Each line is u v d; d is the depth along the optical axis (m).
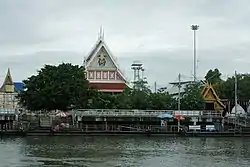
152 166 55.38
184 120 112.12
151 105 119.31
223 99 140.75
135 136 103.62
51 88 108.19
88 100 114.50
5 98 179.75
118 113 110.25
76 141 88.88
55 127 103.81
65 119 110.69
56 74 111.50
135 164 56.78
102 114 109.69
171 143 87.25
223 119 112.88
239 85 139.50
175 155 66.75
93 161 59.03
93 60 140.38
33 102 109.56
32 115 113.88
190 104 121.00
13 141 87.75
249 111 139.88
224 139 99.19
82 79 112.81
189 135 105.12
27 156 63.53
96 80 139.75
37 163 56.69
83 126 106.75
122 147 77.62
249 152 71.56
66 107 111.81
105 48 140.75
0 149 72.38
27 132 101.94
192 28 139.25
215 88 141.75
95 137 99.94
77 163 57.00
